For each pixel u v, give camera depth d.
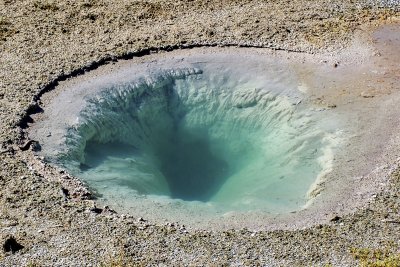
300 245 16.31
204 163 22.22
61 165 19.53
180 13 28.86
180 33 27.17
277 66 25.23
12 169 18.94
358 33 27.55
